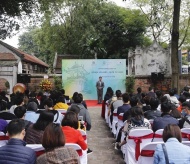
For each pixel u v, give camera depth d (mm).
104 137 9992
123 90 21031
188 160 3449
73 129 4855
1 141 5410
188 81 21719
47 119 4941
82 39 38344
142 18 38375
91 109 17812
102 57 38562
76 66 20812
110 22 38938
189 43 35469
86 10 38469
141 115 6211
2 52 29000
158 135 5684
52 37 41344
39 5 19797
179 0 16891
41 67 41344
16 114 6031
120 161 7160
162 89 21516
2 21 18422
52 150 3182
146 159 4723
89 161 7176
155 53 26266
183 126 6113
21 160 3207
